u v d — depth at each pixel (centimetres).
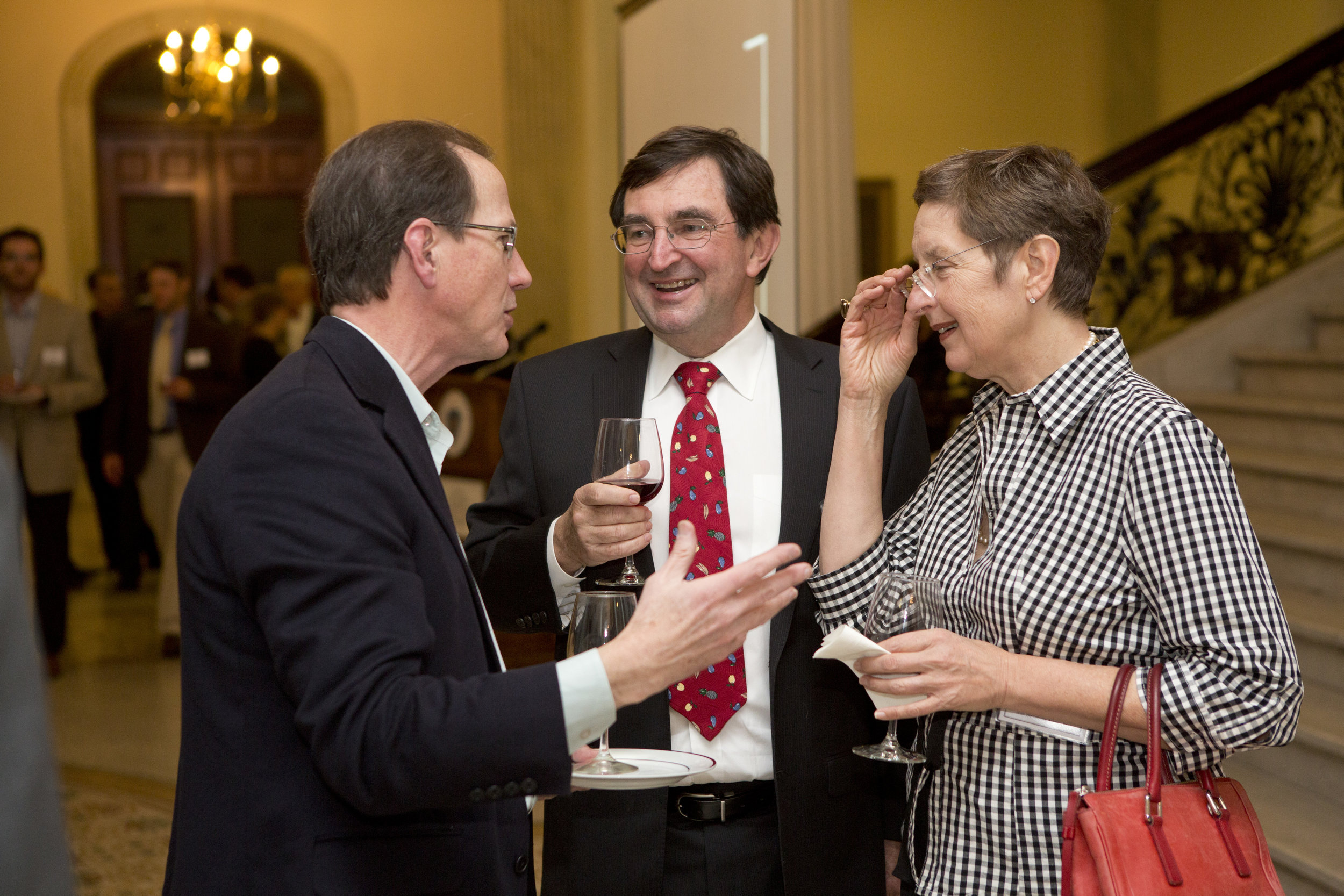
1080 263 151
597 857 176
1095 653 147
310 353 135
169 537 630
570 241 823
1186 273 603
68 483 596
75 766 450
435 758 114
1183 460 140
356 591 117
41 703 84
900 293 174
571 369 205
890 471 190
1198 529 138
